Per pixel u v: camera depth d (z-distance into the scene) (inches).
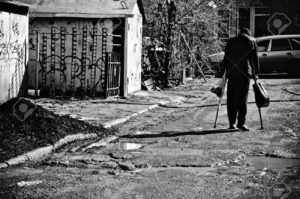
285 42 1012.5
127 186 243.9
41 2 657.0
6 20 496.4
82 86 653.3
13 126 348.5
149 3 866.8
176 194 229.6
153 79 807.1
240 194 229.3
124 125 451.2
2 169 279.3
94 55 650.2
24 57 536.1
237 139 378.9
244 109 425.1
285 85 836.6
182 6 875.4
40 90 659.4
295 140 372.8
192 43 933.8
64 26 653.9
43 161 302.7
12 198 223.3
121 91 665.0
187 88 817.5
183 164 293.0
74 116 476.4
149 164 293.7
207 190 236.2
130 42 686.5
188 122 474.3
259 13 1289.4
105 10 644.1
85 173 271.9
